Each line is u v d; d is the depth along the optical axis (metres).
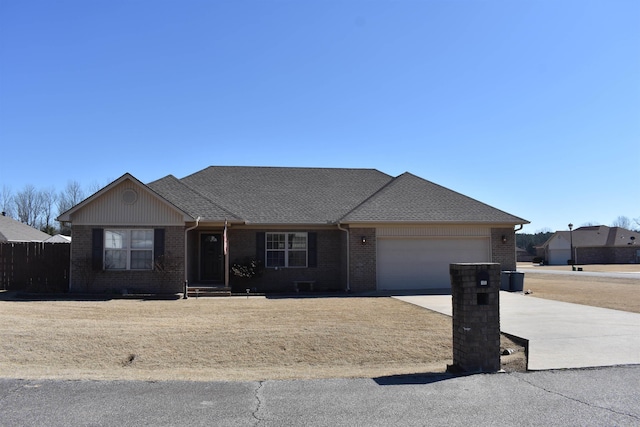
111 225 19.38
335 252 22.81
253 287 22.09
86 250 19.30
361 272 21.42
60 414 5.75
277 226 22.41
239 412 5.88
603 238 75.88
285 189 25.53
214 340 10.95
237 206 23.38
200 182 25.47
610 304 17.06
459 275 8.36
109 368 9.23
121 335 11.09
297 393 6.68
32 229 39.47
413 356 10.30
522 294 20.67
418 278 21.88
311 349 10.60
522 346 10.45
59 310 14.67
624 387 7.11
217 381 7.34
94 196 19.23
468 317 8.23
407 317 13.82
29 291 19.36
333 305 16.38
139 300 17.84
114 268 19.38
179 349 10.38
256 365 9.69
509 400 6.45
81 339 10.67
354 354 10.38
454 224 21.98
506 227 22.45
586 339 10.87
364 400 6.39
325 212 23.55
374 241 21.56
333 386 7.06
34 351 9.85
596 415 5.88
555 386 7.16
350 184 26.81
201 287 19.95
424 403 6.29
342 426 5.46
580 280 30.84
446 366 8.94
